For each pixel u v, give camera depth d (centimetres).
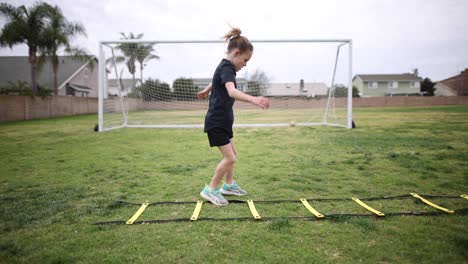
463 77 4712
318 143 616
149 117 1603
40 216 231
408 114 1616
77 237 193
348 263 157
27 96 1589
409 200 261
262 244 179
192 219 217
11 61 2812
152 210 243
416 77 4912
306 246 176
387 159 444
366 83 4856
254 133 831
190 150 554
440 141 616
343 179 336
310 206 245
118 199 274
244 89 1459
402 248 173
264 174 363
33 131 929
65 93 2800
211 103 262
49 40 1905
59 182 337
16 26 1794
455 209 238
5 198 277
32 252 174
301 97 1612
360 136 716
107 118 1396
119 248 177
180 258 164
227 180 286
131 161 455
